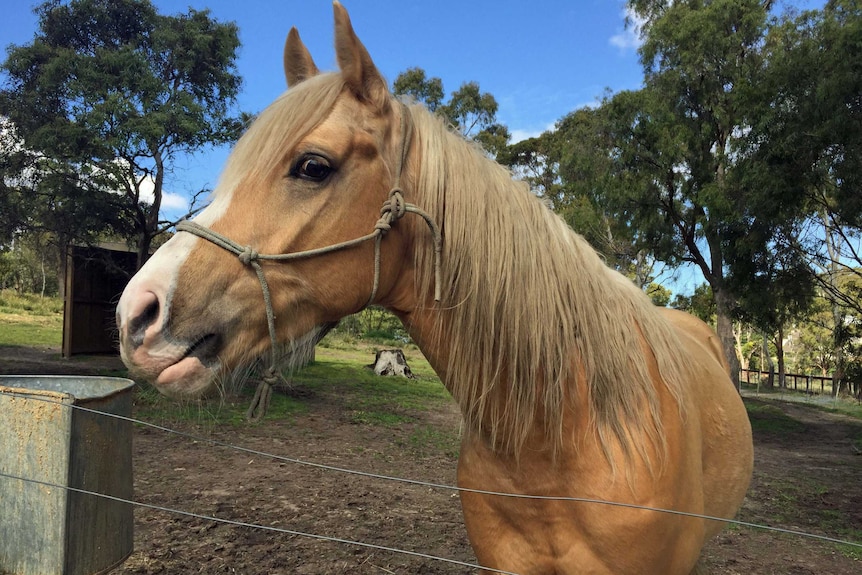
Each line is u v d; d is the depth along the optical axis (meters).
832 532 4.20
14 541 1.84
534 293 1.31
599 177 13.92
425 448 6.20
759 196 8.95
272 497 4.06
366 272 1.27
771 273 10.26
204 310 1.15
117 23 9.06
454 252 1.30
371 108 1.29
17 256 29.89
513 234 1.33
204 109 8.67
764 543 3.88
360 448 5.91
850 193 8.09
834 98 7.64
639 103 13.27
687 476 1.42
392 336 23.91
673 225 13.87
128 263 11.01
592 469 1.32
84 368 9.41
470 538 1.57
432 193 1.30
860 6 8.19
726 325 13.89
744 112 9.53
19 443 1.83
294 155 1.21
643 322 1.53
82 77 7.92
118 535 2.02
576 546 1.35
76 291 10.96
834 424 11.88
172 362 1.12
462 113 19.86
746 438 2.07
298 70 1.58
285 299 1.21
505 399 1.33
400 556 3.20
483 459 1.46
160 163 8.80
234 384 1.23
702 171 12.84
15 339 13.95
